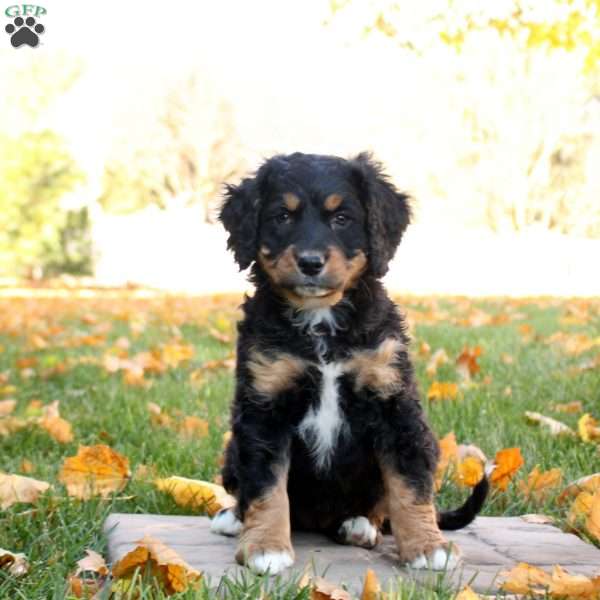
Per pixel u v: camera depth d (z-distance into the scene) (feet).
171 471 5.50
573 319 11.95
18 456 5.76
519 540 4.53
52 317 14.94
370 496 4.49
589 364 7.63
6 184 26.30
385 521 4.64
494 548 4.44
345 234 4.52
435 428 6.07
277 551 4.16
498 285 23.77
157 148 51.57
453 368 7.82
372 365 4.35
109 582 3.98
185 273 31.76
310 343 4.36
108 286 25.02
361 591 3.96
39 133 26.68
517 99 32.91
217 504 4.96
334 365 4.35
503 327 11.54
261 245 4.57
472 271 28.35
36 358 9.50
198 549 4.38
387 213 4.65
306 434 4.39
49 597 3.97
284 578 4.07
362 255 4.53
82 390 7.59
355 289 4.48
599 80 32.94
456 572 4.15
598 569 4.21
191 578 3.93
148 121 52.54
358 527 4.45
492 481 5.16
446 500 5.11
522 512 5.04
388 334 4.41
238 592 3.84
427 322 12.12
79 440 6.12
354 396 4.37
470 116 30.01
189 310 15.58
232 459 4.46
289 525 4.34
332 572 4.15
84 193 28.17
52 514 4.77
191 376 7.93
